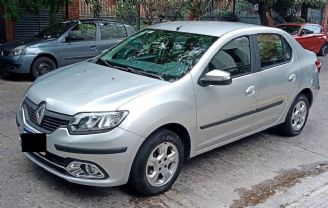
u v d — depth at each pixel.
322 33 18.05
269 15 21.22
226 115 4.76
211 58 4.60
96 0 15.25
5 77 10.05
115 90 4.02
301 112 6.30
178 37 5.04
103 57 5.23
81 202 3.94
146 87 4.09
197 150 4.55
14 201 3.87
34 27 14.55
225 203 4.15
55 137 3.74
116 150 3.68
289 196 4.38
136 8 15.26
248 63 5.09
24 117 4.18
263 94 5.29
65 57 10.00
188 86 4.27
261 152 5.60
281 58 5.73
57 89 4.14
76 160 3.69
